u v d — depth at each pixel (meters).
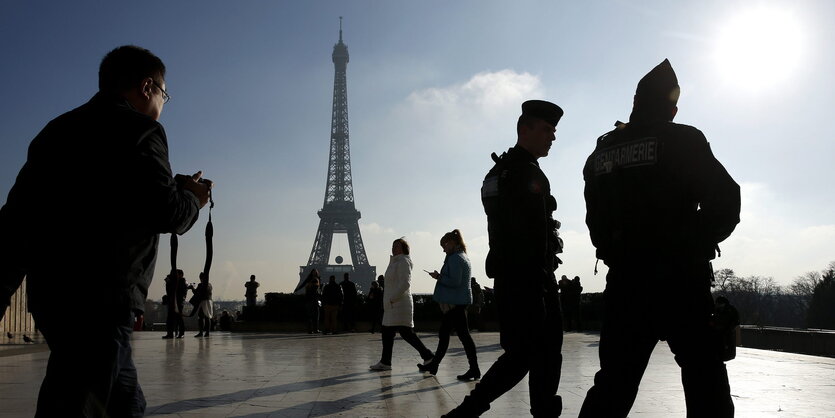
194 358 16.56
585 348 20.73
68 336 3.42
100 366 3.41
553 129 6.13
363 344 23.64
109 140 3.60
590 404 4.60
